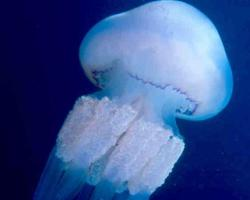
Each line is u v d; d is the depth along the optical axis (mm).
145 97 1914
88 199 1898
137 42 1857
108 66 1941
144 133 1859
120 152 1860
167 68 1867
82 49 1953
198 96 1935
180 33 1847
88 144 1852
